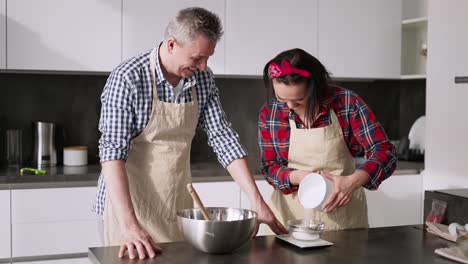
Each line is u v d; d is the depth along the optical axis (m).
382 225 3.58
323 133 2.18
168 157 2.06
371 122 2.15
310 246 1.71
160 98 2.01
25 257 2.97
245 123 3.95
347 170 2.27
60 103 3.58
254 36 3.51
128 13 3.27
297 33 3.59
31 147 3.52
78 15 3.19
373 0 3.76
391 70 3.83
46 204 2.97
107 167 1.85
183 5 3.37
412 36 4.03
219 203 3.26
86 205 3.03
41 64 3.14
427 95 3.53
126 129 1.91
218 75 3.50
